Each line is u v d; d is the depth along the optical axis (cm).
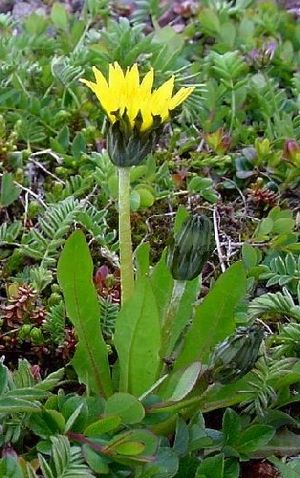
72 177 31
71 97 36
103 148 34
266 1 44
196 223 20
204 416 25
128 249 22
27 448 22
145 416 21
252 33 41
